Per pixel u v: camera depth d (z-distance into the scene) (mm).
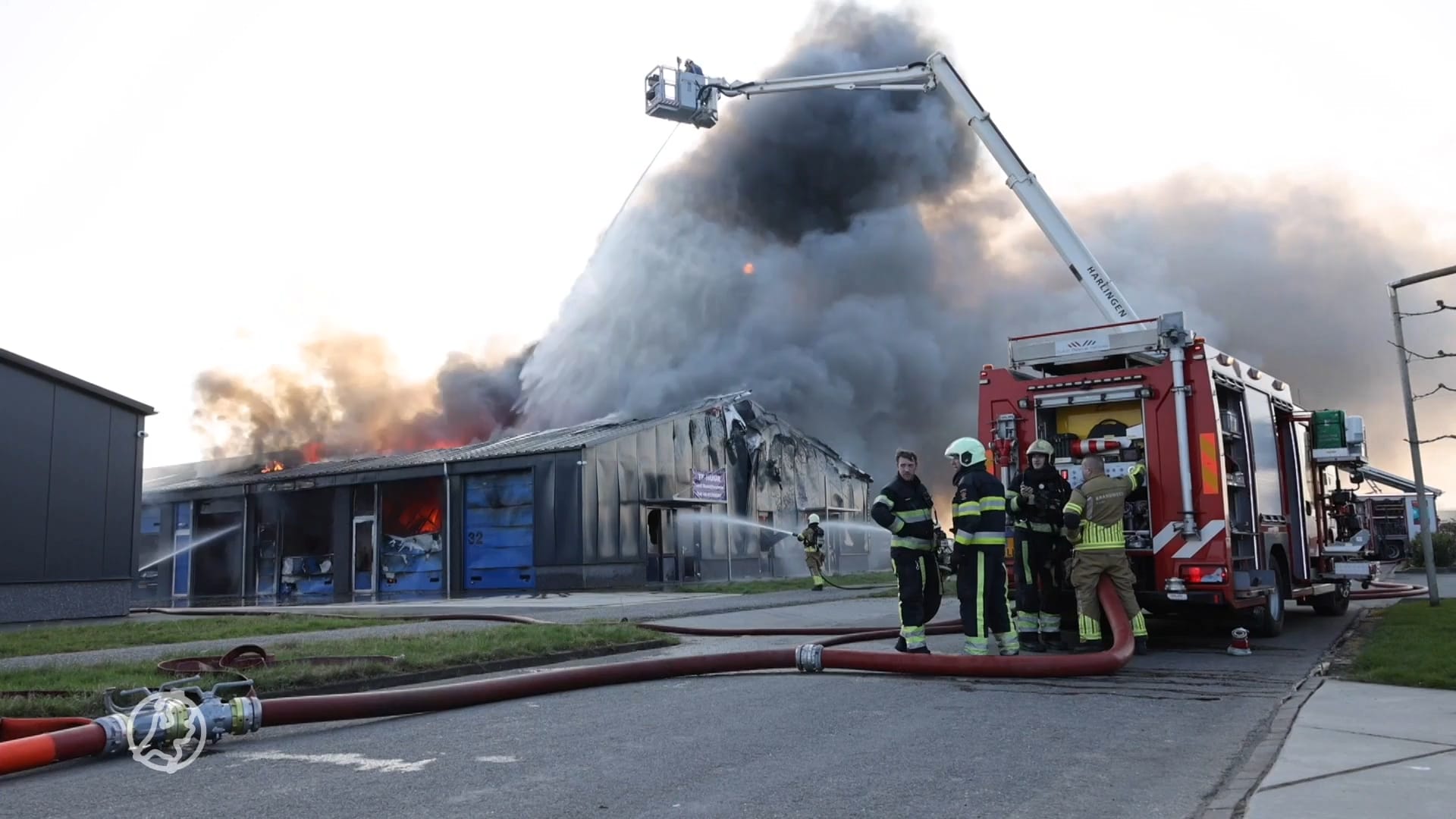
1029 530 8594
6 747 4449
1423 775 4113
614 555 21625
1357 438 11664
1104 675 7113
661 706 6160
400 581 23938
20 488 13445
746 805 3932
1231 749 4840
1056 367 9602
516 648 8531
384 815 3877
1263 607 9445
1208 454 8547
